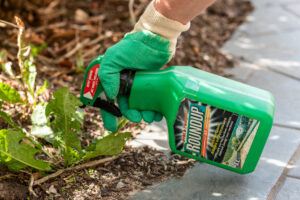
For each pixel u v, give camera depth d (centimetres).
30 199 99
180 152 103
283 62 144
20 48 112
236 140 99
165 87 100
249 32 162
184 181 105
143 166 107
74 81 130
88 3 164
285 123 120
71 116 102
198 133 100
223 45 152
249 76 138
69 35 147
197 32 156
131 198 101
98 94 103
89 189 102
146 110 103
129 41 100
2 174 101
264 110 97
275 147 113
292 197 102
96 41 145
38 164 100
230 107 97
